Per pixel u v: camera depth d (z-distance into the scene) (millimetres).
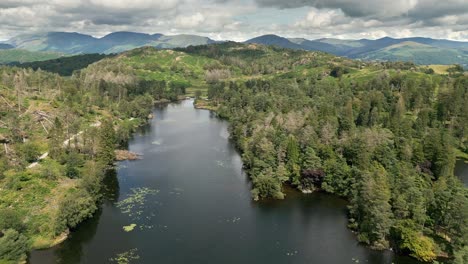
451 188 119938
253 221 126188
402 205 109188
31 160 159875
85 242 110812
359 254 106062
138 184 159500
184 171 177000
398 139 173750
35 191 130250
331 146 167000
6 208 116562
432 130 193000
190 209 134875
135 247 108438
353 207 123500
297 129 191250
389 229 108938
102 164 165625
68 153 173125
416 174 140125
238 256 104562
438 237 108250
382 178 122125
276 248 109000
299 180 154250
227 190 153625
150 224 123062
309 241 113250
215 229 120188
